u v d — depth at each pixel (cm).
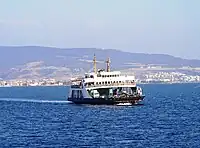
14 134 12938
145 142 11456
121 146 10969
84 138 12138
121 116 17650
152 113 18875
